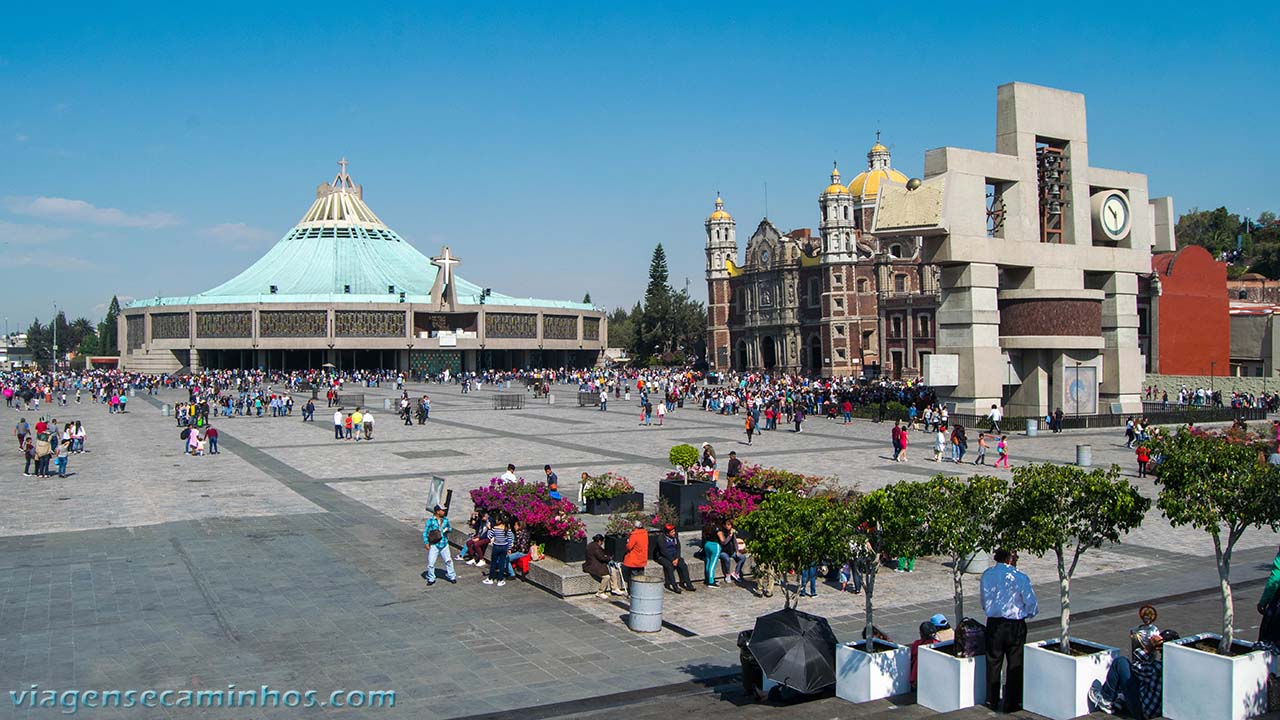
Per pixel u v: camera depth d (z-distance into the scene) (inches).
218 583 770.8
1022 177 2066.9
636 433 2084.2
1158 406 2488.9
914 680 525.0
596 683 554.3
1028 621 663.8
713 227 5452.8
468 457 1625.2
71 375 5039.4
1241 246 5073.8
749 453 1688.0
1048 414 2144.4
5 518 1044.5
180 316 5374.0
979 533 507.2
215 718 495.2
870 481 1333.7
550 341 5787.4
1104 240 2226.9
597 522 944.3
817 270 4793.3
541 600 737.0
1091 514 488.4
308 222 6387.8
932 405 2299.5
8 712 499.5
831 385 3420.3
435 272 6235.2
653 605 655.8
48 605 702.5
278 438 1994.3
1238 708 427.5
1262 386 2674.7
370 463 1546.5
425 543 930.7
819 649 515.8
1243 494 465.1
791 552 522.0
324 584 773.3
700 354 6348.4
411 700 524.4
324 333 5182.1
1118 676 470.6
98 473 1433.3
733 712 504.1
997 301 2052.2
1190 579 794.2
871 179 4965.6
